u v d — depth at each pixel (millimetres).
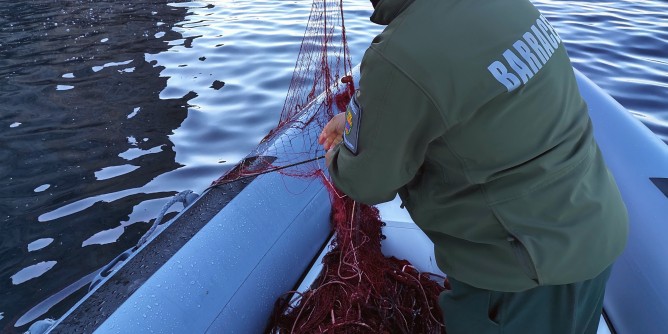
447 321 1281
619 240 1091
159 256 1598
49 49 6070
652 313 1642
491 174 985
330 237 2102
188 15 7281
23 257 2697
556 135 994
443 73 889
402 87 909
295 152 2172
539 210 1003
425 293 1719
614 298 1789
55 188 3285
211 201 1850
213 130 3959
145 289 1480
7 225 2938
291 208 1955
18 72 5406
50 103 4586
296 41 5875
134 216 2992
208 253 1640
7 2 8180
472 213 1052
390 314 1642
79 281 2547
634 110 4219
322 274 1846
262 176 1984
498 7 959
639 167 2188
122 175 3406
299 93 3477
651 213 1937
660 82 4699
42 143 3865
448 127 930
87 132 4008
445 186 1066
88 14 7500
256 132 3916
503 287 1085
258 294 1680
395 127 952
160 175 3395
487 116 927
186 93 4637
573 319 1111
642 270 1762
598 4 7289
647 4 7230
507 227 1015
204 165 3498
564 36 5938
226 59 5438
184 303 1490
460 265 1146
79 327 1362
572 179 1013
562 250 1006
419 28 900
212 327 1505
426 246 2010
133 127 4059
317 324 1602
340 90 2574
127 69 5328
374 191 1075
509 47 932
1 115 4367
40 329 1513
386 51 915
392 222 2125
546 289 1114
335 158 1159
